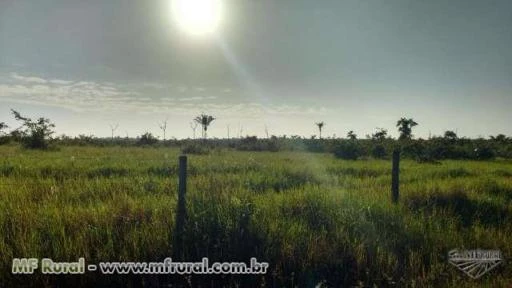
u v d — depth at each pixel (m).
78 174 14.20
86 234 6.48
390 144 36.47
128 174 14.30
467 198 10.48
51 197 9.30
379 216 8.34
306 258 6.16
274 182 12.88
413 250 6.85
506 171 18.97
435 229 7.81
